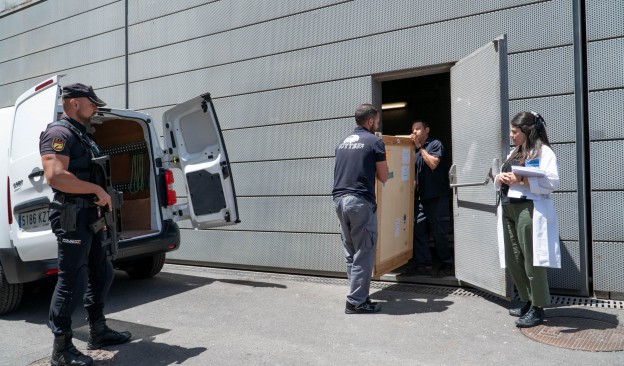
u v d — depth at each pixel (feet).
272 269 19.65
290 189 18.98
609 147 13.56
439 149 17.04
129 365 10.96
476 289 15.81
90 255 11.69
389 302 14.87
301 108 18.70
